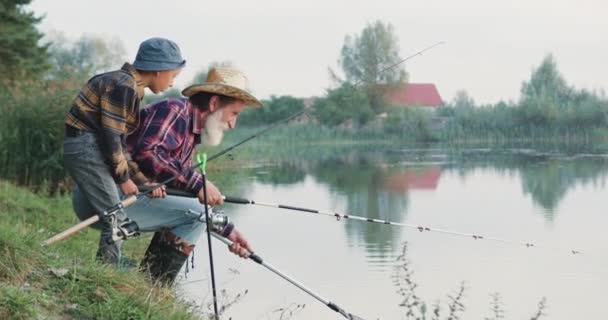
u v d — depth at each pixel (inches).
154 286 259.6
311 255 494.0
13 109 661.3
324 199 825.5
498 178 1038.4
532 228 623.5
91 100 265.6
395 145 2161.7
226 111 277.0
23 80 1034.1
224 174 1048.8
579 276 452.8
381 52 2321.6
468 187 933.2
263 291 392.5
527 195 845.8
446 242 548.4
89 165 266.1
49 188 644.1
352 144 2249.0
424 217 687.1
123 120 263.7
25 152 652.7
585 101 2140.7
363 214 703.1
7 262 237.3
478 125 2202.3
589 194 845.2
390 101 2284.7
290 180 1051.3
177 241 278.8
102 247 271.6
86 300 235.8
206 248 490.0
